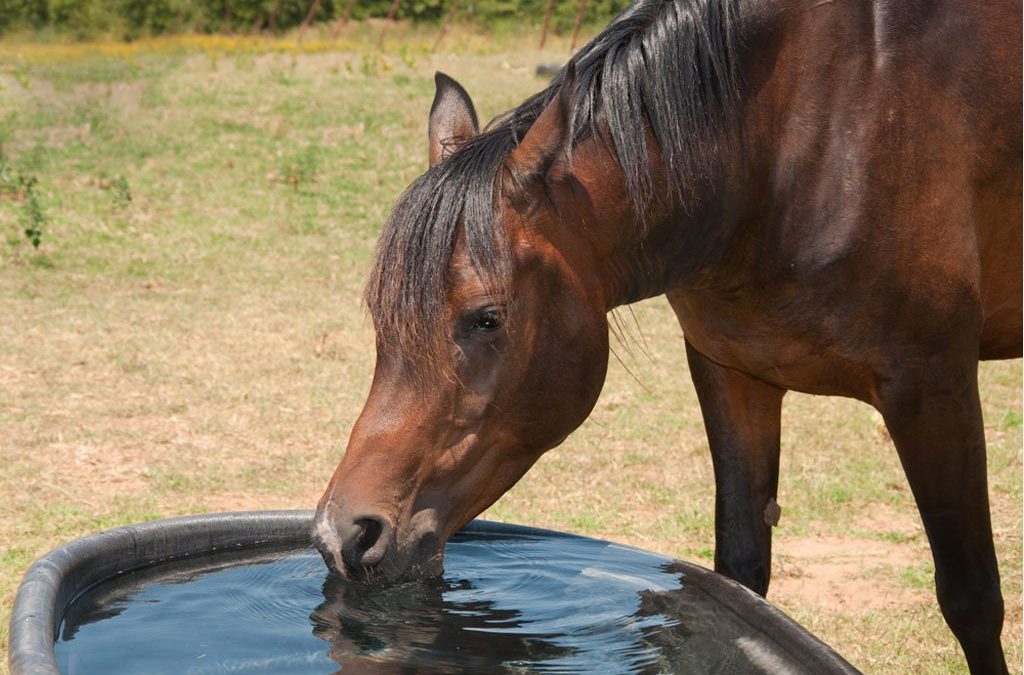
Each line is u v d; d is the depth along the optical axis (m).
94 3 26.36
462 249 2.53
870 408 7.45
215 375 7.83
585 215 2.77
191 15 28.75
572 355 2.72
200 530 3.10
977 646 3.29
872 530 5.66
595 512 5.73
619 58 2.89
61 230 11.45
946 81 3.00
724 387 3.45
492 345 2.59
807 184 2.95
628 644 2.59
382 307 2.51
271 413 7.13
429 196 2.55
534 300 2.65
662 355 8.66
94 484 5.95
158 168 13.79
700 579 2.83
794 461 6.51
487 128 2.92
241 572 3.02
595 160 2.80
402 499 2.58
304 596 2.85
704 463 6.50
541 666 2.44
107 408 7.09
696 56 2.90
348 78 18.95
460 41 27.31
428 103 17.06
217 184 13.30
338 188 13.34
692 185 2.88
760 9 2.96
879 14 2.98
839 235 2.92
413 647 2.55
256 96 17.30
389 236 2.54
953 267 2.98
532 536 3.37
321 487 6.02
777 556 5.32
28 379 7.57
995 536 5.42
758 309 3.08
